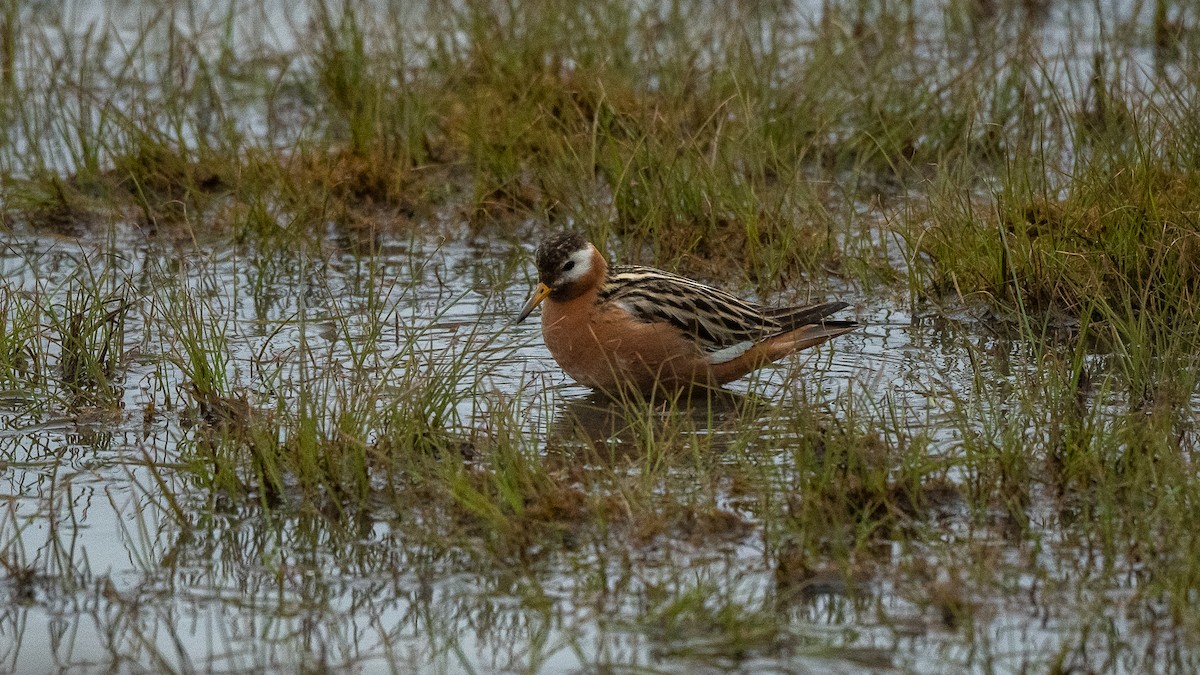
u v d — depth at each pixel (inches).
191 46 738.8
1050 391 449.4
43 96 730.2
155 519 394.3
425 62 763.4
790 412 449.7
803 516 369.7
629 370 477.1
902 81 690.8
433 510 390.3
